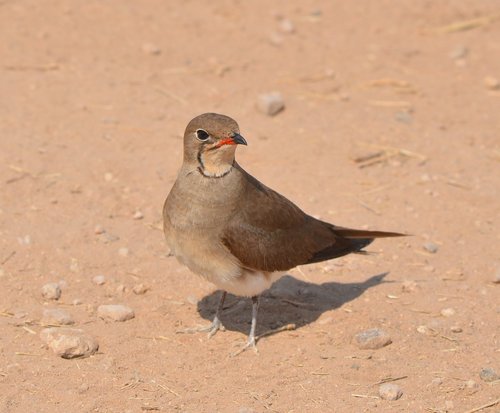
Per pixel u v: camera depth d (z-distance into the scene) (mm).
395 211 15945
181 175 11758
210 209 11617
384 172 17219
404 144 18156
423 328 12609
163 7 23344
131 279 13688
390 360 11906
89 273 13750
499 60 22109
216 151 11461
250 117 18766
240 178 11781
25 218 15031
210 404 10969
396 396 11094
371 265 14352
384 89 20406
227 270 11875
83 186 16062
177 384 11352
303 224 12508
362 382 11461
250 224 11859
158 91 19500
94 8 22719
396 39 22844
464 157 17875
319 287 13781
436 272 14172
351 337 12406
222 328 12641
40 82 19344
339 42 22438
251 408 10859
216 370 11688
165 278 13789
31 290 13234
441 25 23719
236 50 21547
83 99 18906
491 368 11656
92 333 12281
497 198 16453
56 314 12461
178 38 21812
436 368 11750
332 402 11062
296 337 12492
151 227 15164
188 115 18703
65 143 17312
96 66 20234
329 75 20734
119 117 18391
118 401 10969
